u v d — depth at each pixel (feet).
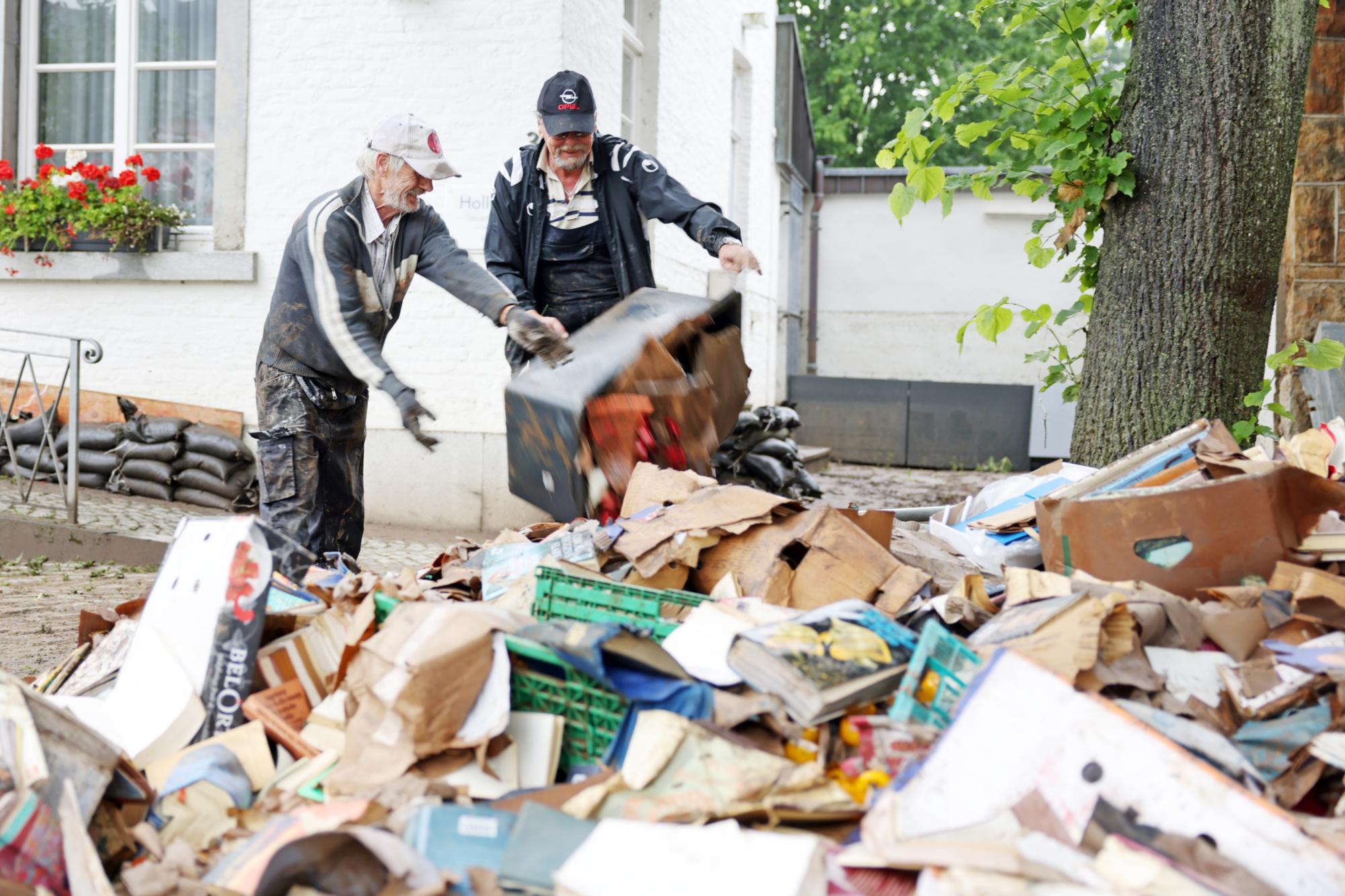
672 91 32.48
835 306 53.42
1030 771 5.96
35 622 16.24
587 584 7.98
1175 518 8.31
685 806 5.96
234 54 26.25
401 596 7.82
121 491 25.70
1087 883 5.08
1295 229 21.67
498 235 14.06
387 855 5.44
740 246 12.94
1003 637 7.14
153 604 7.82
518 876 5.53
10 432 26.27
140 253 26.81
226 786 6.61
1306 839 5.39
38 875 5.69
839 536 8.84
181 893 5.73
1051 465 11.32
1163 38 13.61
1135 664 7.11
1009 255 51.62
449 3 25.02
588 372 10.72
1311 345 13.98
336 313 12.47
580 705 6.87
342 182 26.04
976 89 15.69
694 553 8.75
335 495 14.01
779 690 6.61
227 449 25.44
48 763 6.02
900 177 52.08
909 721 6.55
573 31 25.14
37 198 26.89
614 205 13.83
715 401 11.33
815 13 88.28
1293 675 6.96
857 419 49.24
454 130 25.14
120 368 27.30
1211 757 6.22
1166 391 13.74
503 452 25.55
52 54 28.35
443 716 6.55
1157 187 13.71
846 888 5.31
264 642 7.88
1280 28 13.25
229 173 26.53
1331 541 8.32
